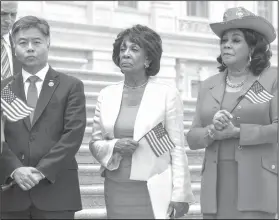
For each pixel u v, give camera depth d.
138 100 8.02
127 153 7.77
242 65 8.12
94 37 21.80
